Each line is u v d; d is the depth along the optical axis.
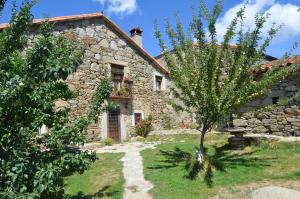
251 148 10.35
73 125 4.98
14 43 4.54
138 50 18.36
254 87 8.16
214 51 7.93
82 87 14.70
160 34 8.98
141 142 14.79
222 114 8.04
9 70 4.11
